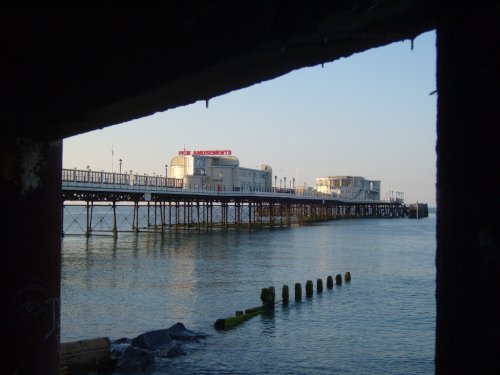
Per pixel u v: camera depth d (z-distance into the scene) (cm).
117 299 2697
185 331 2034
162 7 464
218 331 2112
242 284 3272
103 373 1514
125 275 3509
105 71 579
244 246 5894
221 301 2717
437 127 293
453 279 278
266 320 2334
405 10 325
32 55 660
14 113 761
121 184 5841
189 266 4059
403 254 5412
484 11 267
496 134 262
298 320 2344
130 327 2148
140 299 2711
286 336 2059
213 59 452
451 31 283
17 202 809
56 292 873
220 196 8144
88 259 4338
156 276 3500
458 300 276
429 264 4559
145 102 612
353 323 2298
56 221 882
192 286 3145
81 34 578
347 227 10881
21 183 815
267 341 1983
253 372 1630
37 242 840
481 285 265
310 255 5119
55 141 877
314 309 2592
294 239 7150
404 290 3175
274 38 385
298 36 377
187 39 460
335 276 3744
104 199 6181
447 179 283
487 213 264
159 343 1798
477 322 267
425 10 324
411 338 2053
